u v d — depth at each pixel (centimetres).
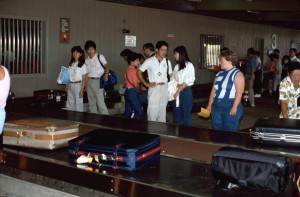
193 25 1404
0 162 398
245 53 1741
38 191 366
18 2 863
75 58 709
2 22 841
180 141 384
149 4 1158
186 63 643
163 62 615
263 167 280
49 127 393
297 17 1523
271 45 1989
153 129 430
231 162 290
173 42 1320
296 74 438
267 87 1609
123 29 1123
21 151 394
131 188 311
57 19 947
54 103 798
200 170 342
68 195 344
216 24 1524
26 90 895
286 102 452
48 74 938
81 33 1006
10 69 862
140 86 716
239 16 1491
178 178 320
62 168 349
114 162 336
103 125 452
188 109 654
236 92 462
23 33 882
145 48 716
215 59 1527
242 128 837
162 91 616
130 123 467
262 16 1510
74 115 522
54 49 946
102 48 1066
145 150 346
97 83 753
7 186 389
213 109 483
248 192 287
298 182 275
